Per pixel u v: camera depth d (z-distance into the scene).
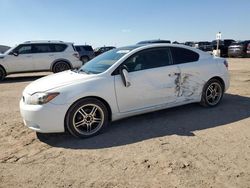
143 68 5.28
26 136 4.95
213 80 6.20
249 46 26.53
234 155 3.86
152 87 5.29
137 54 5.28
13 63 13.44
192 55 6.00
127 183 3.26
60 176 3.50
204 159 3.77
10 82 12.72
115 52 5.68
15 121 5.87
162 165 3.64
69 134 4.96
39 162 3.92
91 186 3.23
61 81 4.79
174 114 5.89
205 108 6.28
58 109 4.45
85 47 24.47
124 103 5.04
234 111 6.01
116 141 4.54
